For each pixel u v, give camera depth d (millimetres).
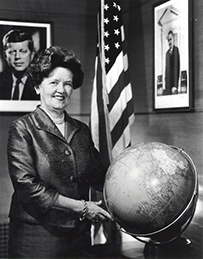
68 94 2209
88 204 2191
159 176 1809
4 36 2236
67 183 2172
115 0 2363
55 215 2162
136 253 2285
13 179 2105
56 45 2332
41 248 2174
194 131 2166
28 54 2277
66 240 2215
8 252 2180
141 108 2455
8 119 2229
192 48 2170
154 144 1956
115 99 2346
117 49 2350
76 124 2264
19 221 2160
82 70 2383
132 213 1829
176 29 2240
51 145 2152
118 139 2350
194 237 2211
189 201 1889
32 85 2232
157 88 2355
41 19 2303
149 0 2395
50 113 2191
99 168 2293
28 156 2113
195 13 2164
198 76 2148
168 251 2221
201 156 2131
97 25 2398
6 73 2234
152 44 2377
